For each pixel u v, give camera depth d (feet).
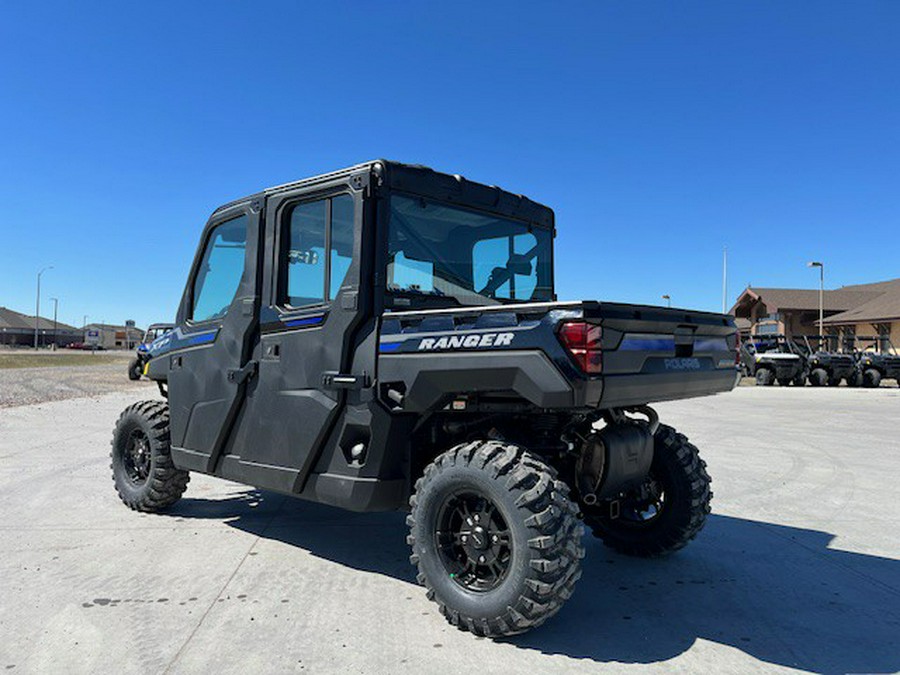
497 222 15.30
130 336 453.58
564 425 13.15
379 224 12.75
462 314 11.30
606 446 12.85
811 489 22.71
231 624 11.21
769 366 96.68
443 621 11.43
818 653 10.39
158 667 9.66
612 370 10.35
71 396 58.49
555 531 10.19
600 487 12.97
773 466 27.22
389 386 12.33
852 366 93.97
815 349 105.81
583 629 11.18
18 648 10.23
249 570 14.01
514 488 10.37
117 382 80.12
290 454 13.76
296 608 11.95
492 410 12.01
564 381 9.98
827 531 17.44
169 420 17.85
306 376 13.48
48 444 30.94
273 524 17.76
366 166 12.84
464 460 10.99
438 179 13.84
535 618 10.23
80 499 20.20
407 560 14.82
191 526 17.46
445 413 12.82
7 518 18.03
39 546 15.51
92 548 15.40
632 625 11.37
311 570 14.06
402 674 9.53
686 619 11.66
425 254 13.60
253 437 14.73
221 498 20.77
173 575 13.64
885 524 18.12
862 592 13.05
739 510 19.71
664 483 14.82
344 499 12.81
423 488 11.51
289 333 13.92
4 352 248.11
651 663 9.97
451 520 11.55
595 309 10.00
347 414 12.81
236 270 15.57
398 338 12.09
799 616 11.84
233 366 15.16
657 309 11.37
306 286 13.93
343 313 12.76
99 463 26.12
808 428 41.27
